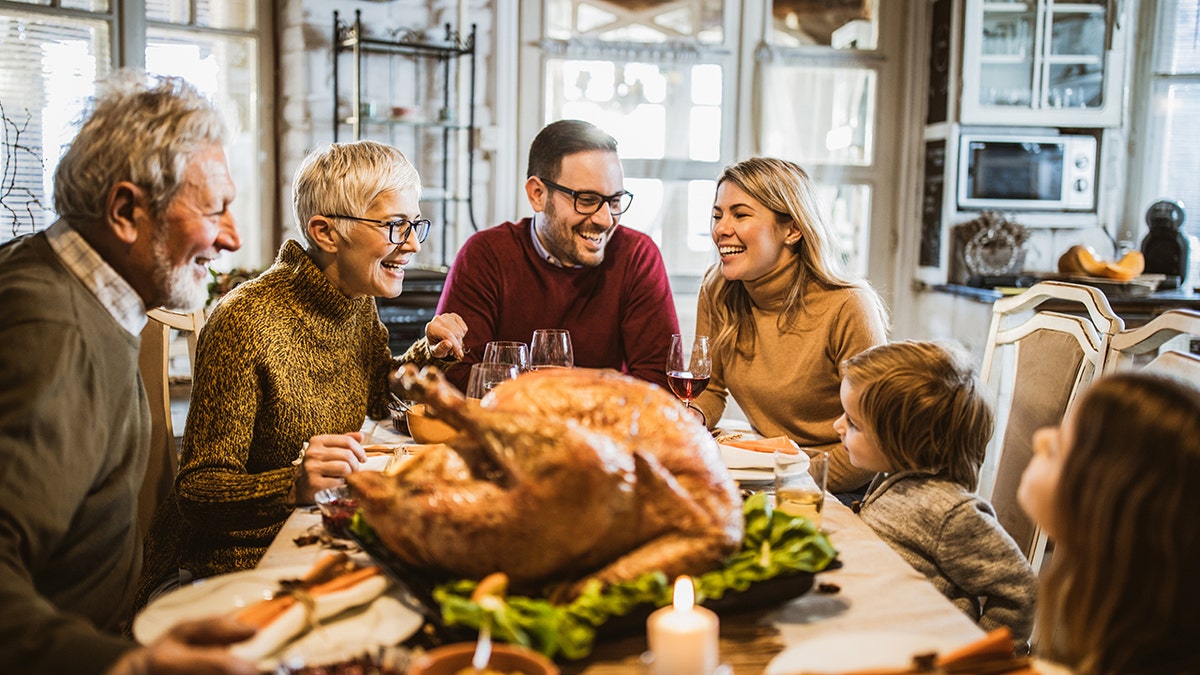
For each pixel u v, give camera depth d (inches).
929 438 58.6
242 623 35.2
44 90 124.4
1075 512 34.9
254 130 143.7
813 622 42.5
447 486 40.2
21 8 121.6
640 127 159.3
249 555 63.3
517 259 93.0
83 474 44.3
